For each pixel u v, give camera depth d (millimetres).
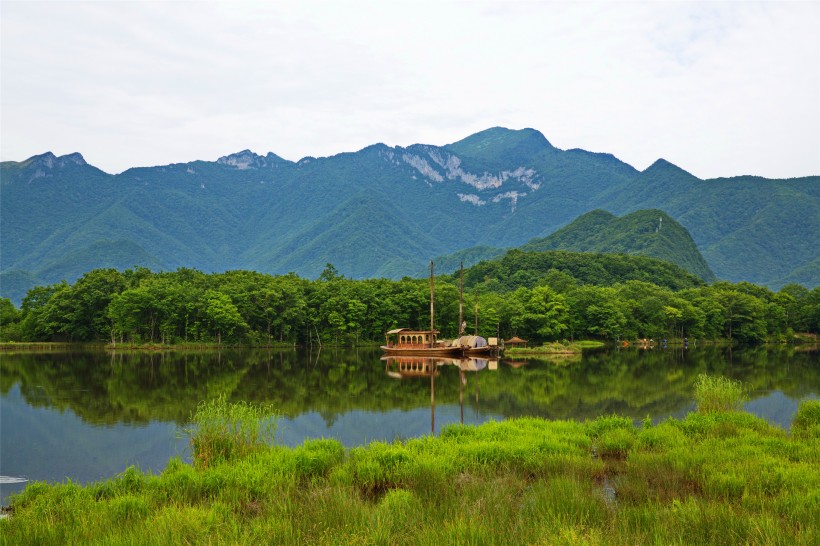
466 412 46250
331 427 40500
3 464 32094
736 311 166125
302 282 157875
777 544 14422
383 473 23297
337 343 140500
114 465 31922
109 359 97438
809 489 19266
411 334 119000
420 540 14992
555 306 138625
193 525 16766
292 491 20812
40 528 17422
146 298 125375
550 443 27375
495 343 116312
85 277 139250
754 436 27766
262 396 55500
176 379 68750
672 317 157000
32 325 135000
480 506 18328
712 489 20156
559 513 16984
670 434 29016
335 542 15070
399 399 53438
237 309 131625
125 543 15617
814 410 32688
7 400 52906
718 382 36844
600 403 50406
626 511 17266
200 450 25922
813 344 162625
